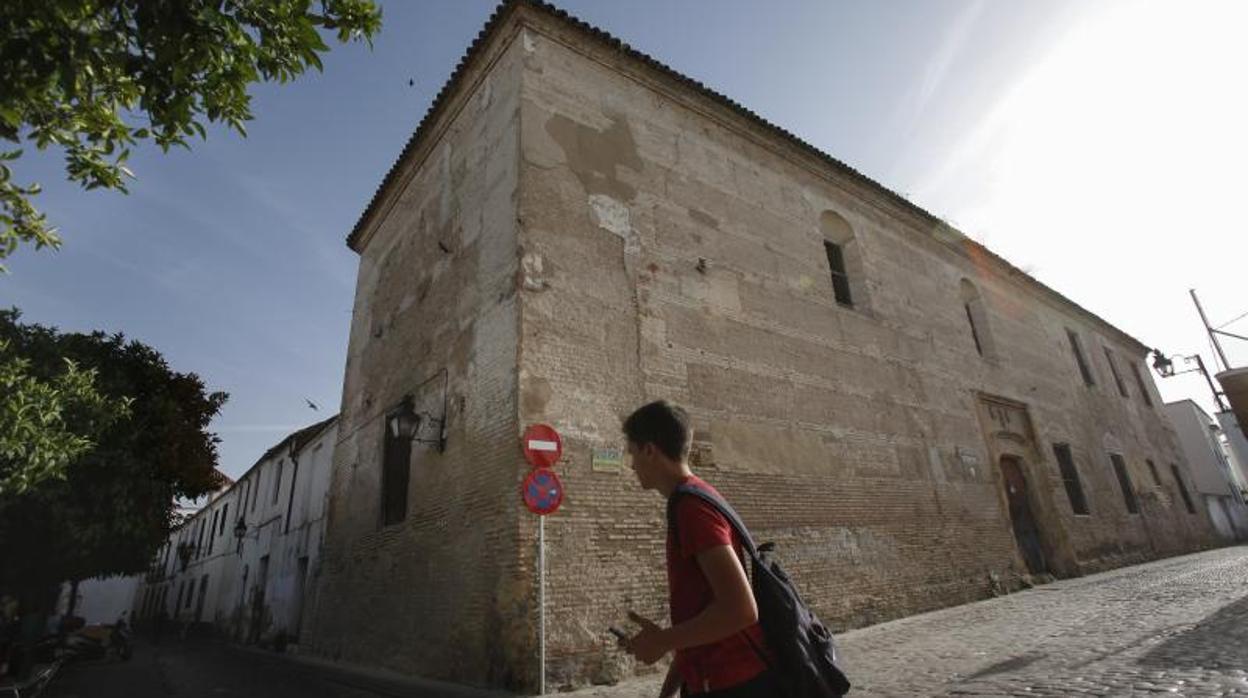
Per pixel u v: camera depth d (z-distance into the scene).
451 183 11.63
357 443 13.38
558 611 7.15
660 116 11.48
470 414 8.94
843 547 10.37
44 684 6.17
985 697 4.64
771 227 12.43
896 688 5.38
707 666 1.72
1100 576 14.73
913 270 15.77
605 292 9.23
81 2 3.04
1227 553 19.47
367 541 11.56
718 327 10.45
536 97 9.80
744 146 12.86
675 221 10.73
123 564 12.47
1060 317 22.14
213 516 32.22
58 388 7.96
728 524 1.79
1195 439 32.19
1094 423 20.23
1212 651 5.21
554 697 6.43
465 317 9.79
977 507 13.47
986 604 11.42
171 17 3.18
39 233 4.01
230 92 3.61
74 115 3.59
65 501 10.53
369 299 14.94
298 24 3.55
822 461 10.83
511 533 7.34
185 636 26.61
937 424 13.71
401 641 9.34
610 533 7.90
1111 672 4.90
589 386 8.51
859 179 15.07
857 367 12.54
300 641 14.26
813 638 1.71
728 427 9.78
